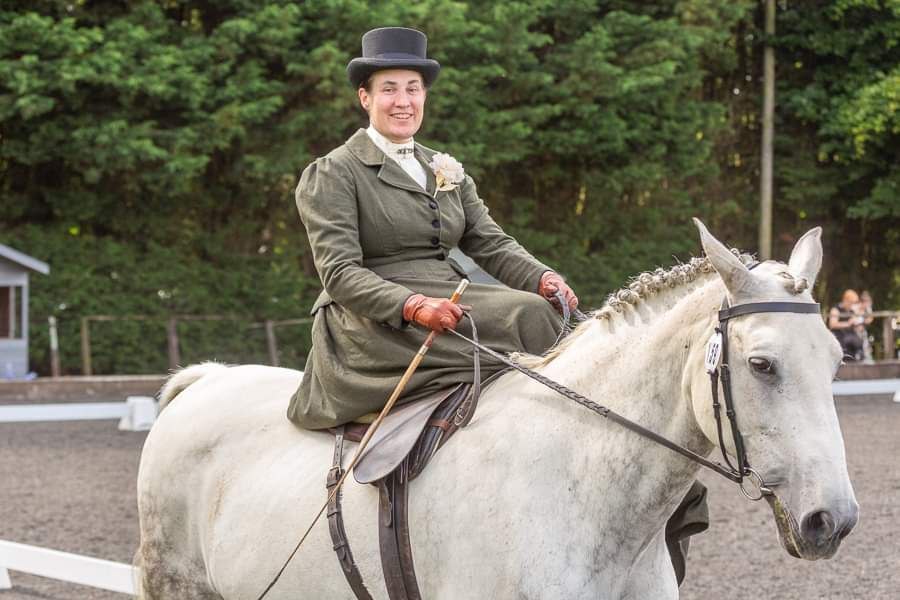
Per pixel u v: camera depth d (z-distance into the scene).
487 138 18.23
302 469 3.40
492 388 3.21
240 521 3.46
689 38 19.03
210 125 16.38
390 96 3.49
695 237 21.38
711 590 5.90
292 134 17.19
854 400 15.27
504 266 3.63
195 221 18.81
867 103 20.02
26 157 16.28
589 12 19.75
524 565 2.87
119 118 16.25
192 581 3.74
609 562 2.93
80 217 17.66
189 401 3.87
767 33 21.23
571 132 18.89
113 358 17.25
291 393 3.73
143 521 3.85
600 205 20.70
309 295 18.73
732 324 2.69
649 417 2.92
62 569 5.80
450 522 3.00
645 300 3.04
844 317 18.56
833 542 2.52
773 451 2.59
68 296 17.05
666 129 19.78
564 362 3.13
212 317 17.55
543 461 2.97
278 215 19.25
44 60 15.82
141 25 16.44
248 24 16.33
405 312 3.16
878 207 20.88
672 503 2.94
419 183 3.53
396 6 16.69
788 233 22.52
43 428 12.53
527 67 18.92
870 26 20.73
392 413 3.28
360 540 3.17
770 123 21.25
